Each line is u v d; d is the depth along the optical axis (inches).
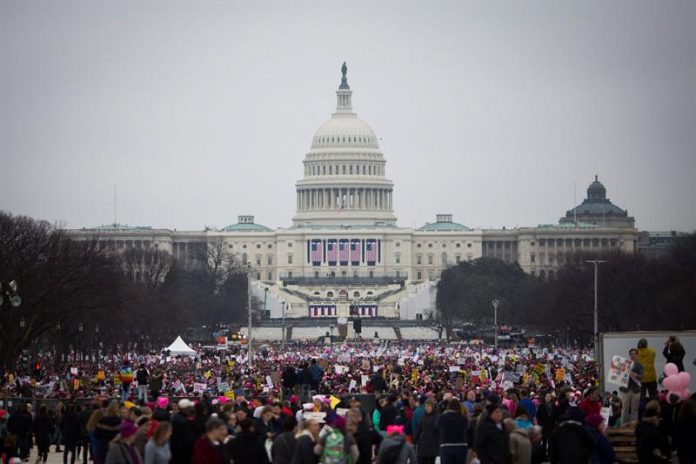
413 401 3666.3
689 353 4069.9
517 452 2903.5
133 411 3169.3
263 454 2714.1
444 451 3051.2
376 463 2891.2
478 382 5851.4
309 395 4690.0
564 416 3157.0
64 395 4790.8
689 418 3016.7
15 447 3142.2
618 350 4109.3
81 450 4601.4
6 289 6584.6
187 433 2768.2
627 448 3316.9
